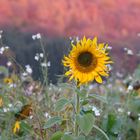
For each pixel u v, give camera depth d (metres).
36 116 5.39
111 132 5.49
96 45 4.74
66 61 4.75
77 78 4.73
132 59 10.23
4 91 6.07
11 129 5.34
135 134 6.42
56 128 5.32
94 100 6.14
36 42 9.76
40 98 5.82
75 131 4.91
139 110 6.31
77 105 4.86
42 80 6.30
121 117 6.09
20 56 9.63
